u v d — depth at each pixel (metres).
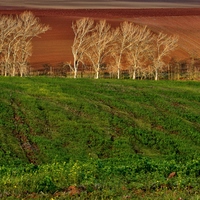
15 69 161.12
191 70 190.12
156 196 34.78
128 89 101.06
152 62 175.62
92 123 76.69
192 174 41.91
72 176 39.25
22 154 63.09
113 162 55.62
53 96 89.62
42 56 198.62
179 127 78.56
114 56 180.12
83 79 110.31
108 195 34.66
